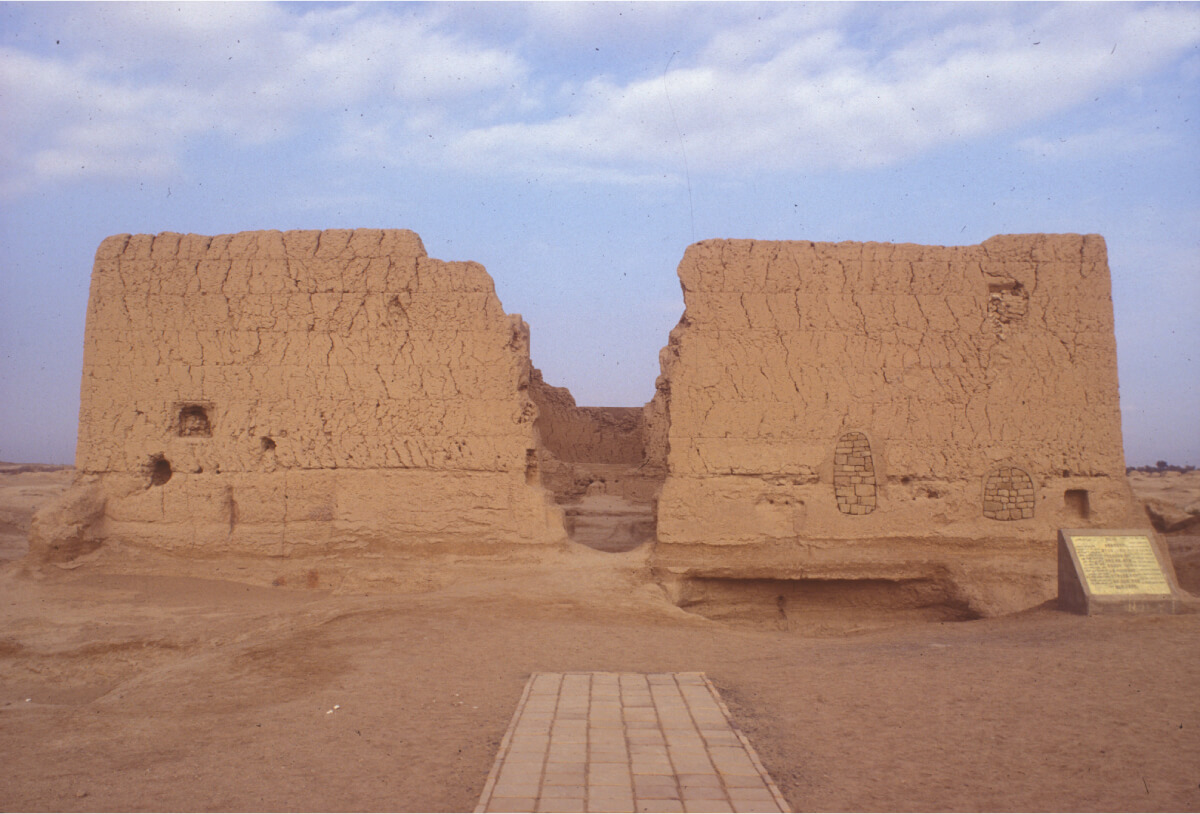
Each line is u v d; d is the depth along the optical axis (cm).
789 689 663
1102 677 659
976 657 735
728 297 1149
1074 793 464
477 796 473
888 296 1153
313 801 469
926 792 469
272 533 1160
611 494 2130
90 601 1041
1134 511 1139
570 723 580
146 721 608
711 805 454
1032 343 1152
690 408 1140
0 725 625
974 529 1130
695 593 1141
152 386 1188
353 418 1167
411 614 921
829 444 1138
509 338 1165
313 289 1182
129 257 1202
